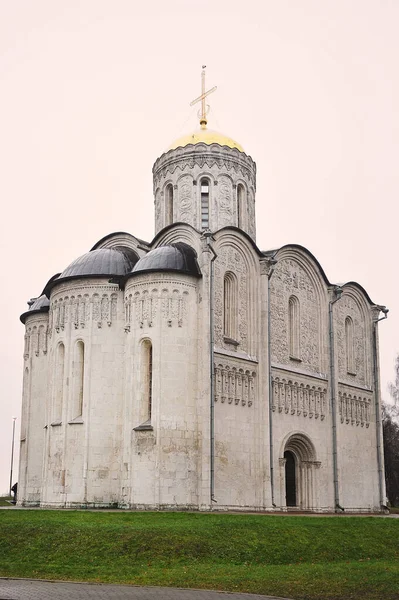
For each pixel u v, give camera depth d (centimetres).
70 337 4634
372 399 5966
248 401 4609
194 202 5262
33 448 5172
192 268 4441
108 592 2103
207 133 5466
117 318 4616
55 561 2659
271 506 4531
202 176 5300
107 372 4534
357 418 5700
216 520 3281
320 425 5272
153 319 4325
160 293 4341
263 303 4828
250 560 2761
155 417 4184
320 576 2377
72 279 4691
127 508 4172
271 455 4622
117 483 4388
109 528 2959
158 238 4903
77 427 4469
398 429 8444
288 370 5012
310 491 5103
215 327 4466
